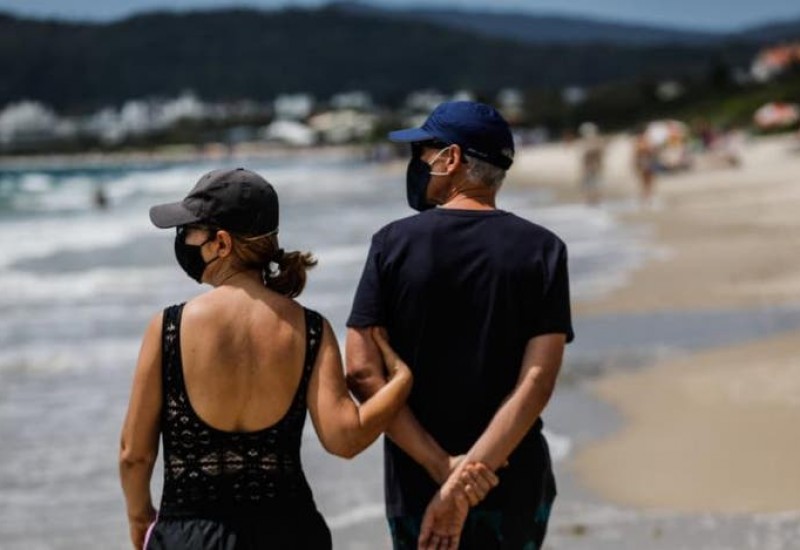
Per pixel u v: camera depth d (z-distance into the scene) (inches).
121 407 899.4
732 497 608.7
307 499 288.5
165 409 282.5
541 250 311.9
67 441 791.7
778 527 551.5
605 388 898.1
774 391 850.1
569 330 314.8
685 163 4192.9
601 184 4106.8
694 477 650.8
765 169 3912.4
